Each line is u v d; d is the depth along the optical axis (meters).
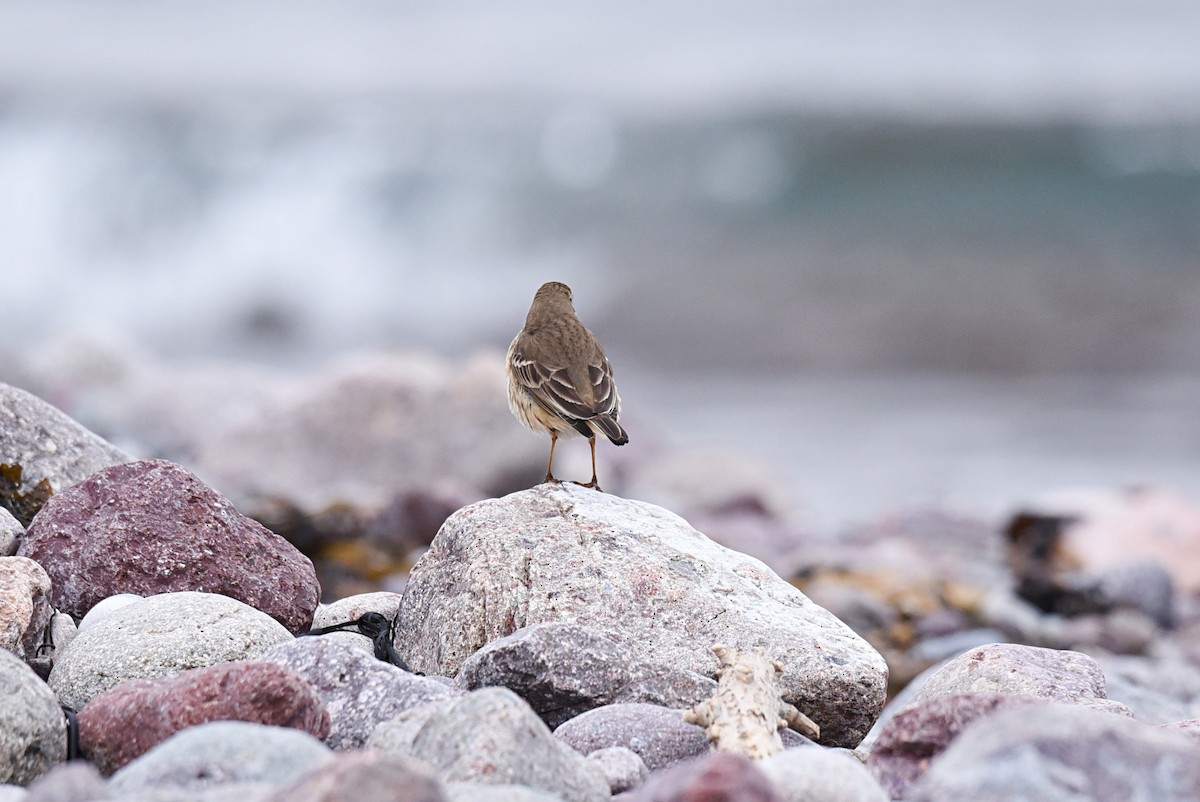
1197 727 5.82
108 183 35.94
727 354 30.47
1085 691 6.41
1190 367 28.78
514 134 38.78
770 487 17.84
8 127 38.78
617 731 5.46
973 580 14.08
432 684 5.67
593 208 36.00
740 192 36.69
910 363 29.72
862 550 14.85
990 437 23.48
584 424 8.23
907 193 36.62
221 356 31.48
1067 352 29.56
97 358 20.52
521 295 33.34
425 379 16.28
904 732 5.29
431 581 6.96
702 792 4.21
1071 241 33.78
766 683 5.71
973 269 32.34
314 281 34.12
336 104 43.66
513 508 7.14
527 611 6.56
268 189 35.97
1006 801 4.33
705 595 6.67
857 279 32.28
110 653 5.94
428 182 36.22
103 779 5.12
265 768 4.61
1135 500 15.82
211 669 5.28
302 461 15.70
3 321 32.62
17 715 5.02
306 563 7.34
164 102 42.91
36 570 6.41
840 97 43.38
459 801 4.33
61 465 8.02
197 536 7.05
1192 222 34.44
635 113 40.97
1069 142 38.22
